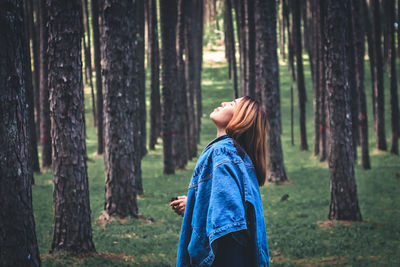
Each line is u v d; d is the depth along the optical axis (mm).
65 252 7281
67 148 7391
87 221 7590
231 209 1916
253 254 2012
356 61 21125
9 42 2836
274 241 9273
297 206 13523
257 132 2268
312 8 34500
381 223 10938
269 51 17547
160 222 11094
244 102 2314
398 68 45500
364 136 21016
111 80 10844
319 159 25109
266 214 12484
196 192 2113
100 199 14305
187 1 26328
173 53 20484
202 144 32625
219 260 2004
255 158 2271
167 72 20594
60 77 7285
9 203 2871
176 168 22328
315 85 26266
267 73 17625
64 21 7230
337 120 11062
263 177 2303
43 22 19453
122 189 10977
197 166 2154
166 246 8672
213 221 1899
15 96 2869
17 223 2906
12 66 2850
